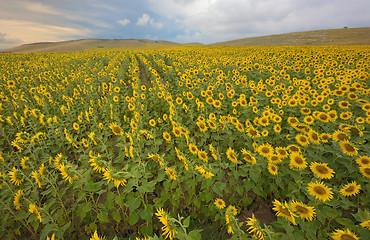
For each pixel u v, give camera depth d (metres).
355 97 7.44
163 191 3.85
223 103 8.80
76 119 8.65
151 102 10.47
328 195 2.90
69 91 13.31
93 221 4.15
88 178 3.44
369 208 3.91
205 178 3.64
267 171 4.21
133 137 4.82
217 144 6.46
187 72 14.23
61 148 7.11
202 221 4.16
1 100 10.19
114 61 23.83
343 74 11.91
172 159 6.05
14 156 6.39
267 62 18.62
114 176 2.96
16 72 16.66
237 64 15.31
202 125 5.45
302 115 7.11
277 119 6.07
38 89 11.26
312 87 11.46
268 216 4.29
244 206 4.52
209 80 12.08
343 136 4.43
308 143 4.59
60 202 3.82
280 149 4.20
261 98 8.99
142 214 3.39
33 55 37.59
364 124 5.90
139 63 29.33
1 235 3.77
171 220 2.44
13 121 7.76
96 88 12.80
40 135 5.61
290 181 4.03
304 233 3.08
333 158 4.48
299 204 2.70
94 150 5.81
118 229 4.07
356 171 3.94
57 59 29.83
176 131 5.36
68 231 3.99
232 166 3.98
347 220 2.92
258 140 5.39
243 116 7.85
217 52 34.81
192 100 9.28
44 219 3.13
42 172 3.71
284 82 11.72
